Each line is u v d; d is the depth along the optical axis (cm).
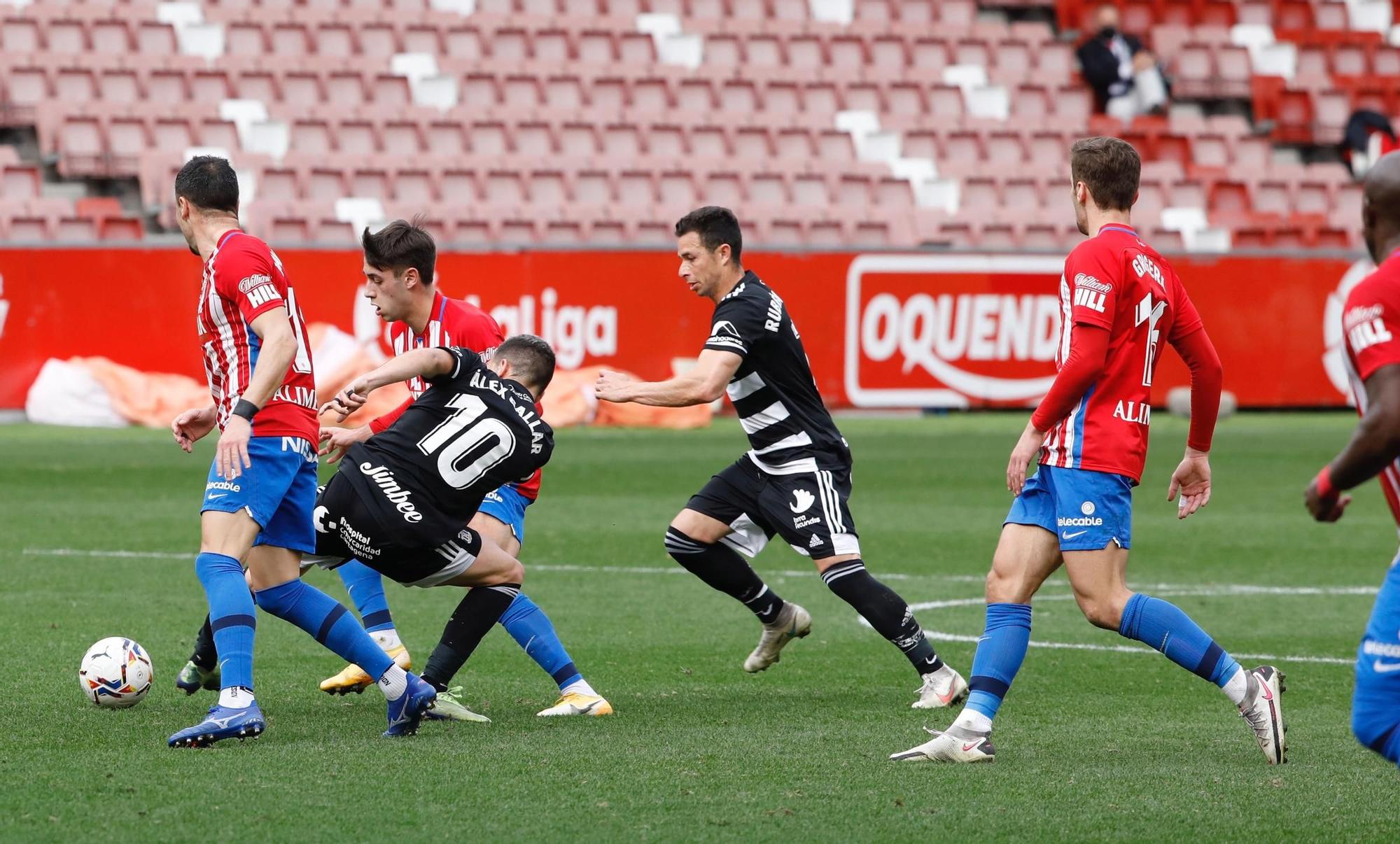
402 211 7212
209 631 1983
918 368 6719
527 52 8538
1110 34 9081
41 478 4588
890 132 8388
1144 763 1742
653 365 6462
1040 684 2228
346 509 1838
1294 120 9269
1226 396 7031
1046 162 8581
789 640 2277
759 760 1730
